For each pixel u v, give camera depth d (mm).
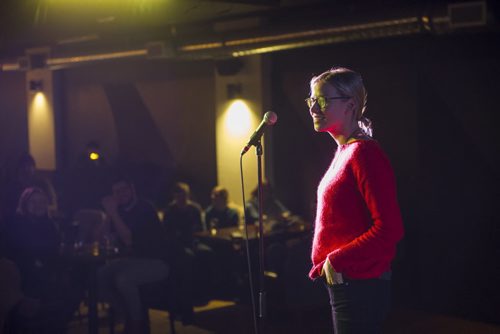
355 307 2146
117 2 6324
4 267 4109
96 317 4848
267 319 5750
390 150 6191
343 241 2180
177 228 6582
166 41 6926
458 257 5746
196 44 6691
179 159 8555
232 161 7676
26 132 11188
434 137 5859
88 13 6793
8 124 11531
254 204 6875
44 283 4660
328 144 6887
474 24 4504
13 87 11359
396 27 4977
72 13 6812
